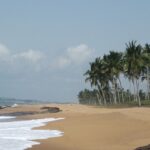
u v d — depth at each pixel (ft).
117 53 402.52
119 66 398.21
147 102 367.25
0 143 108.88
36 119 211.20
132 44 336.08
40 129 149.07
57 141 112.37
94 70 437.99
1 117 244.63
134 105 350.02
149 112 187.62
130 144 99.35
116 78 434.30
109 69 404.36
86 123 158.92
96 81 445.78
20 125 171.73
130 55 335.26
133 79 343.87
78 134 127.65
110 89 510.99
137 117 163.12
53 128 150.00
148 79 391.86
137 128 131.75
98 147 98.48
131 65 334.44
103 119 168.25
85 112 242.78
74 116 208.95
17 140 115.55
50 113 262.06
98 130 134.51
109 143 104.94
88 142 108.88
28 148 99.76
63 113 244.83
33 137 122.83
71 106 360.48
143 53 339.36
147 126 134.00
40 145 104.68
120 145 99.40
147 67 375.86
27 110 336.70
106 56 407.85
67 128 146.82
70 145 104.06
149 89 403.34
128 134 119.55
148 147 82.38
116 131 128.77
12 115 269.85
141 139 105.91
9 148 99.86
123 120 157.17
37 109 347.77
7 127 162.61
